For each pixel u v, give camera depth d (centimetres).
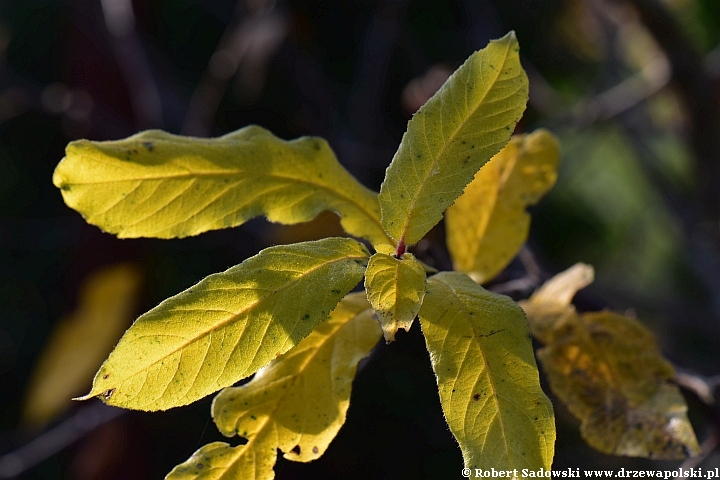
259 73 135
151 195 64
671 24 111
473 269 70
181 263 188
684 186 173
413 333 78
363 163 133
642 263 220
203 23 192
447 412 59
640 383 67
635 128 165
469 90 61
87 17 145
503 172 70
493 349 60
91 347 147
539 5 186
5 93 151
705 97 116
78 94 148
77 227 161
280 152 66
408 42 171
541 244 205
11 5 202
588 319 69
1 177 212
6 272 212
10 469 131
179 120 142
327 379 64
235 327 59
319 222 89
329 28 184
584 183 210
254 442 63
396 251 61
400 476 194
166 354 58
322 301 59
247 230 137
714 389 70
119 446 162
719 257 142
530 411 59
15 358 209
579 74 204
